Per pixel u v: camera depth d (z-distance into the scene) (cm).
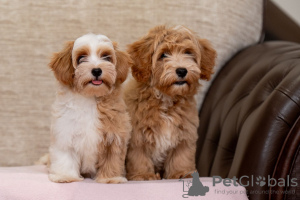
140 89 223
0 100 266
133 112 218
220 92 264
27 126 268
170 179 217
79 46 191
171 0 276
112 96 194
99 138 188
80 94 190
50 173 190
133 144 217
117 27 273
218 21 282
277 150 182
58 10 270
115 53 198
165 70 210
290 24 332
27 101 268
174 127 217
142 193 172
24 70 267
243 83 237
